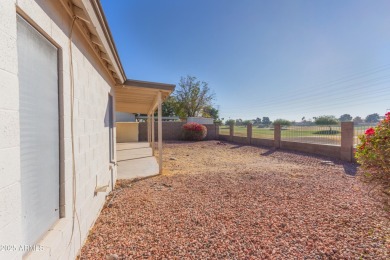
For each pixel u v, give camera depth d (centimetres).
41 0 176
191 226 317
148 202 421
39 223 179
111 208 396
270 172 664
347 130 873
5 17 124
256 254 245
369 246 250
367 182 251
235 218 341
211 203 409
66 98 226
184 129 2000
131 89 643
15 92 134
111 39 327
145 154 1146
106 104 461
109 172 486
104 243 277
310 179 575
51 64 202
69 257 224
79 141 268
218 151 1298
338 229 295
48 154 195
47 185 193
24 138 160
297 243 264
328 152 985
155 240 280
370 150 229
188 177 623
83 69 287
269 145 1425
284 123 1331
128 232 304
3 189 121
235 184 535
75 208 246
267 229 302
